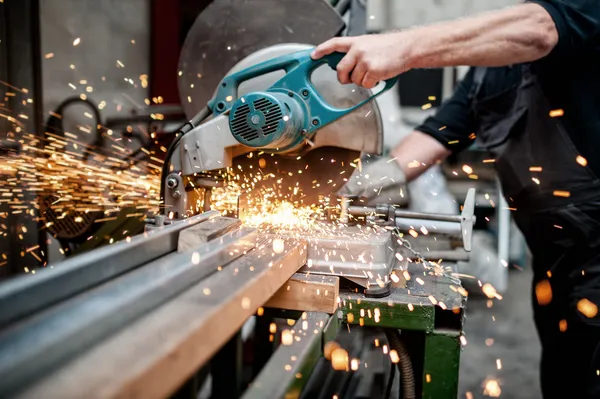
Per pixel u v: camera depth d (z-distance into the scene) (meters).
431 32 1.31
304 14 1.58
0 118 2.17
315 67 1.29
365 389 2.24
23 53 2.23
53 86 2.42
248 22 1.61
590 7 1.43
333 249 1.25
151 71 3.11
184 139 1.34
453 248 1.79
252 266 0.99
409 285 1.37
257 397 0.77
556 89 1.68
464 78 2.20
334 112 1.26
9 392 0.54
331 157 1.48
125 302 0.73
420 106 3.74
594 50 1.57
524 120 1.83
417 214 1.46
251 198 1.54
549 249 1.82
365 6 1.94
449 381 1.23
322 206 1.52
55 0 2.40
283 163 1.51
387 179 1.85
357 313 1.24
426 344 1.23
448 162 4.04
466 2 2.88
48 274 0.75
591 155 1.66
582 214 1.68
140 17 3.02
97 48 2.69
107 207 1.92
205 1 3.04
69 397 0.53
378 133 1.40
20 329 0.66
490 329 3.41
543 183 1.77
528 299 3.95
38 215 2.24
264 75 1.39
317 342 1.01
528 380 2.72
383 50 1.24
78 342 0.63
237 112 1.23
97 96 2.70
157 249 1.00
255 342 1.95
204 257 0.93
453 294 1.30
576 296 1.69
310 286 1.15
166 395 0.60
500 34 1.34
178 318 0.71
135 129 2.70
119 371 0.57
